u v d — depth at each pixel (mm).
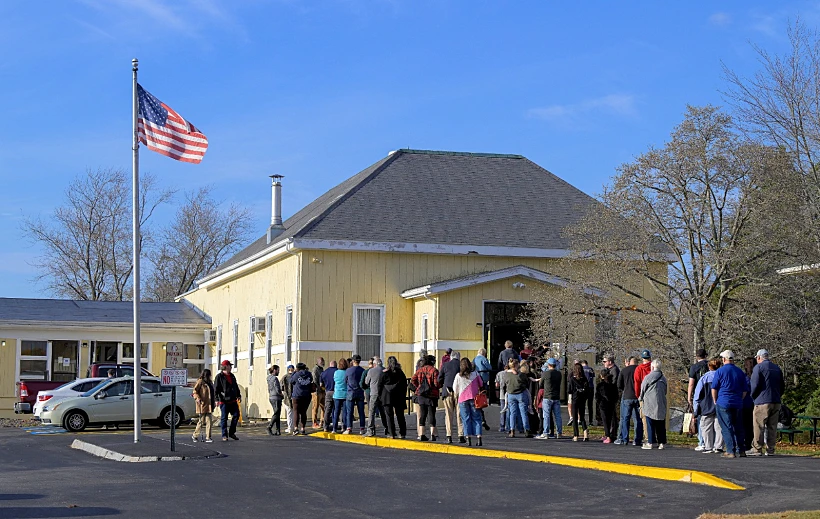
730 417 18578
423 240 32781
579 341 27250
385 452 20828
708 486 14555
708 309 25484
